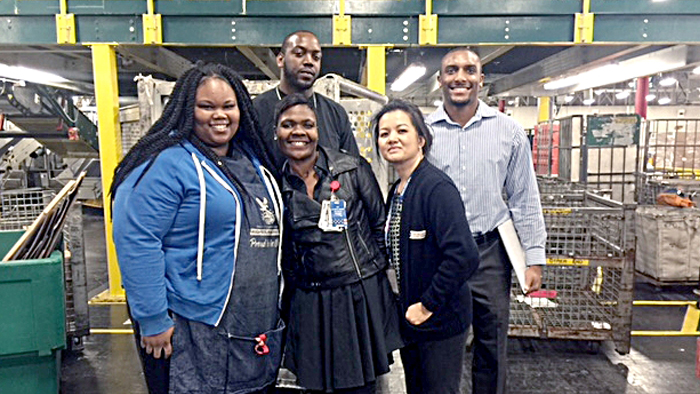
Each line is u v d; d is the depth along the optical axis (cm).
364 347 187
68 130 754
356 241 187
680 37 431
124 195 155
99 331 402
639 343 372
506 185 229
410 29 430
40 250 238
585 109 2070
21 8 426
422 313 184
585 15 426
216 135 167
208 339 166
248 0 425
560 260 341
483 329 229
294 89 235
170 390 165
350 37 430
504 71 843
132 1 426
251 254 169
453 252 177
